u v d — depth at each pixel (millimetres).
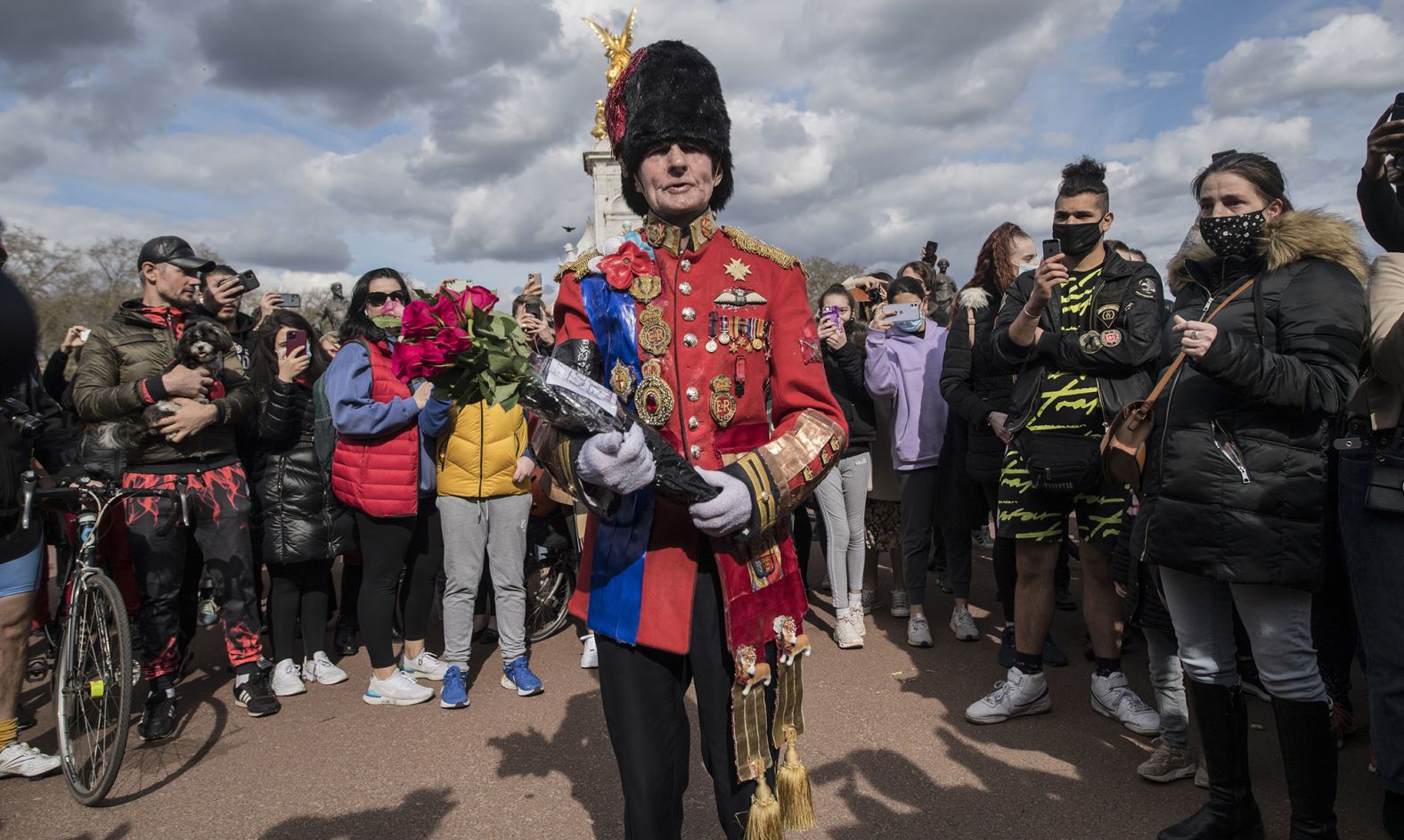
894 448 4879
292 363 4332
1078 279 3605
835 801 3061
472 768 3492
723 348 1897
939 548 6051
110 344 4070
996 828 2855
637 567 1887
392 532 4203
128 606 4477
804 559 4949
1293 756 2471
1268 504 2396
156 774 3574
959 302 4625
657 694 1918
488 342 1664
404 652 4676
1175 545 2533
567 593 5488
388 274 4262
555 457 1791
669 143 1894
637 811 1892
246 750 3783
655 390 1868
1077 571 6320
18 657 3590
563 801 3168
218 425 4152
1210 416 2520
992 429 4422
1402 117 2291
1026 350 3598
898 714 3844
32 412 4547
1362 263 2498
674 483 1657
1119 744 3459
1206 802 2887
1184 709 3111
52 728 4215
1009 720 3725
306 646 4715
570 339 1937
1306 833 2469
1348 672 3350
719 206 2088
